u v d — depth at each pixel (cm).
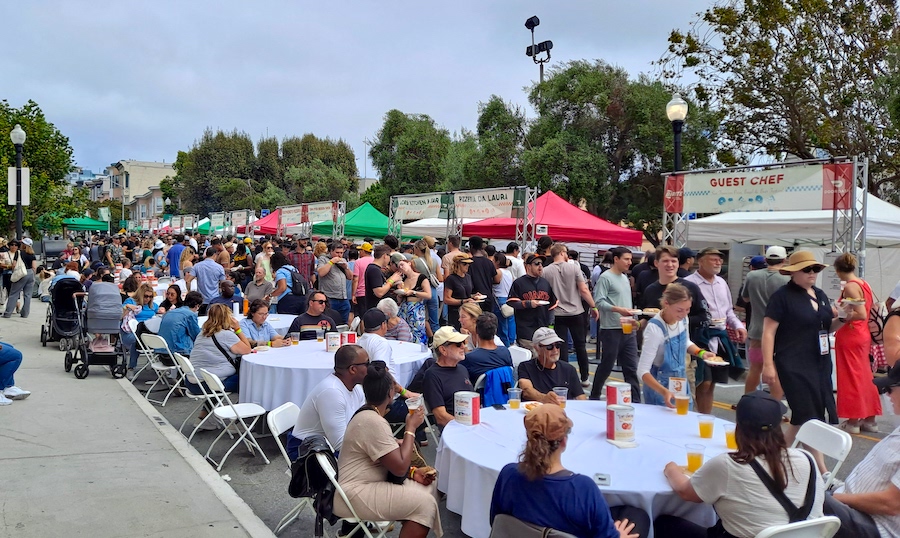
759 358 729
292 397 646
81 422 703
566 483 299
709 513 356
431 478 407
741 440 318
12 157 2097
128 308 1004
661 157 2497
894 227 1169
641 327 712
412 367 704
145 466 570
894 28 1925
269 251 1499
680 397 492
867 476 354
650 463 383
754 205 1027
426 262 1136
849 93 1927
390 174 4341
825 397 538
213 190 6175
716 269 683
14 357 789
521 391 525
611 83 2552
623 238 1581
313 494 393
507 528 302
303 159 6281
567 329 906
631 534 320
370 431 386
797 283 539
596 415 491
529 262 874
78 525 445
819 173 959
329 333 740
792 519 306
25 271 1548
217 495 509
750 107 2111
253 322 838
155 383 859
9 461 569
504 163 2920
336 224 1948
